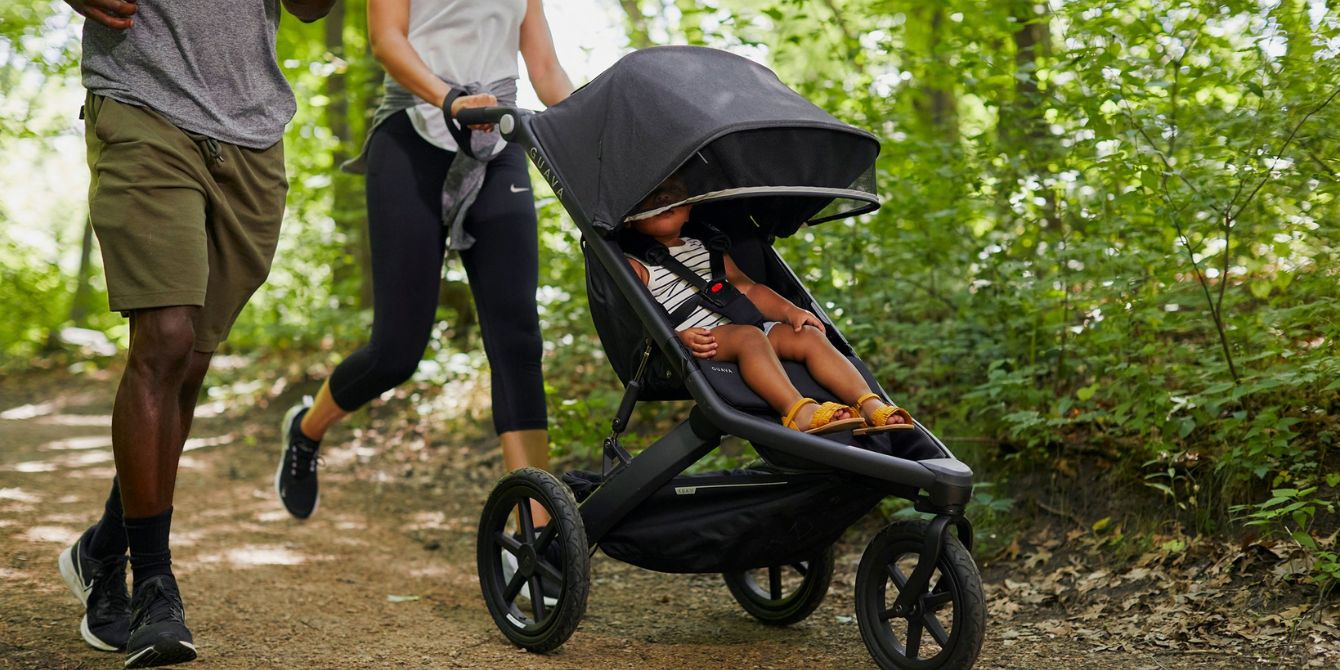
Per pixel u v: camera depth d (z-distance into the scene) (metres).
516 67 3.93
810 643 3.18
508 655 3.01
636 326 2.96
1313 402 3.74
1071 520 4.03
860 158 2.94
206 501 5.41
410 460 6.48
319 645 3.04
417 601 3.70
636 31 7.33
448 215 3.79
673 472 2.89
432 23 3.73
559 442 5.55
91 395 11.03
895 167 5.34
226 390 9.27
